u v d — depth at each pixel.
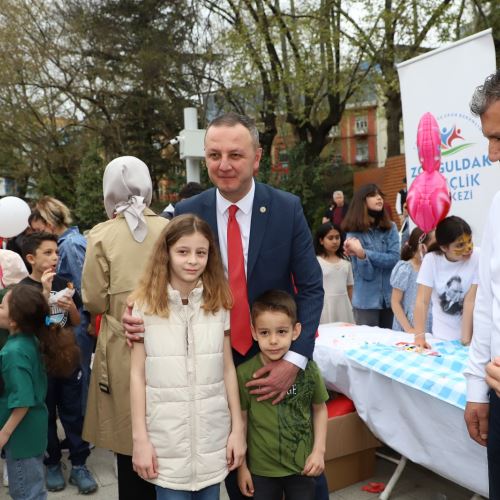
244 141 1.76
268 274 1.91
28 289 2.27
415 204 3.22
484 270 1.55
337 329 3.24
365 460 2.81
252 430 1.92
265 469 1.90
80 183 15.31
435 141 3.12
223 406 1.78
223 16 13.82
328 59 12.05
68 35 14.98
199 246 1.72
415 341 2.69
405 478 2.83
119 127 15.69
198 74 14.92
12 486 2.24
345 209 9.85
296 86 12.66
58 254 3.14
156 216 2.26
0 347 2.59
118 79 15.23
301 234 1.96
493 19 10.09
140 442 1.70
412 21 11.06
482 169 3.23
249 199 1.92
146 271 1.78
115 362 2.08
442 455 2.15
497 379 1.39
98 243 2.12
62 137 16.70
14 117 15.32
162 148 16.50
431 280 2.85
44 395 2.28
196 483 1.71
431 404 2.17
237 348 1.90
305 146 14.65
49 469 2.98
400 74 3.72
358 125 34.31
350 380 2.62
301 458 1.89
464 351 2.53
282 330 1.82
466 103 3.28
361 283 3.93
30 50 14.61
